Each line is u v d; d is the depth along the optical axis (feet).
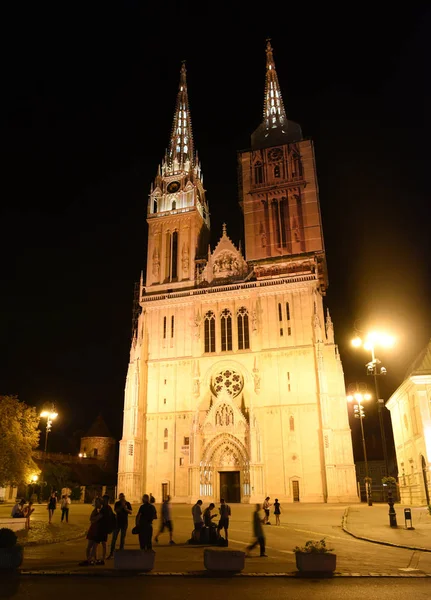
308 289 266.57
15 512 114.32
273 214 295.89
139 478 253.03
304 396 246.88
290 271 276.21
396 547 89.92
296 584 59.41
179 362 271.28
